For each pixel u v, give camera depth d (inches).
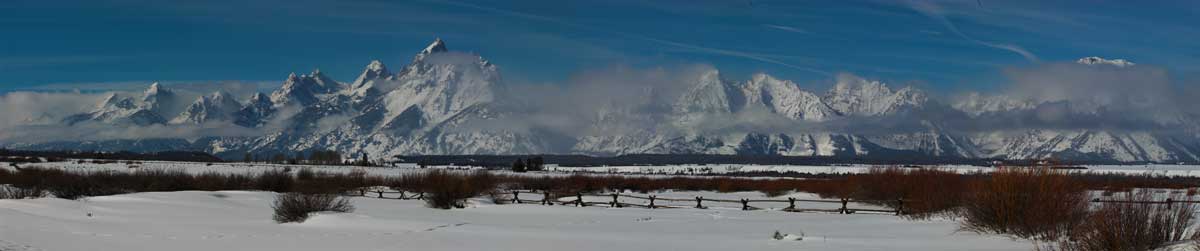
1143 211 555.8
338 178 2170.3
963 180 1059.9
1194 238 538.6
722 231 856.3
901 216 1090.1
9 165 3056.1
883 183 1413.6
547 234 801.6
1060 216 672.4
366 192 1895.9
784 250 632.4
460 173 2012.8
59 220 871.1
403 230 845.2
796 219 1069.8
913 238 724.0
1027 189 708.7
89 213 997.8
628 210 1300.4
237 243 713.6
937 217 987.3
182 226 873.5
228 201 1310.3
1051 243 626.2
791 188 2303.2
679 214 1202.6
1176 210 573.0
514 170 5137.8
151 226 866.1
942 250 611.8
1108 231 552.1
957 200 998.4
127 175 2162.9
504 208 1325.0
